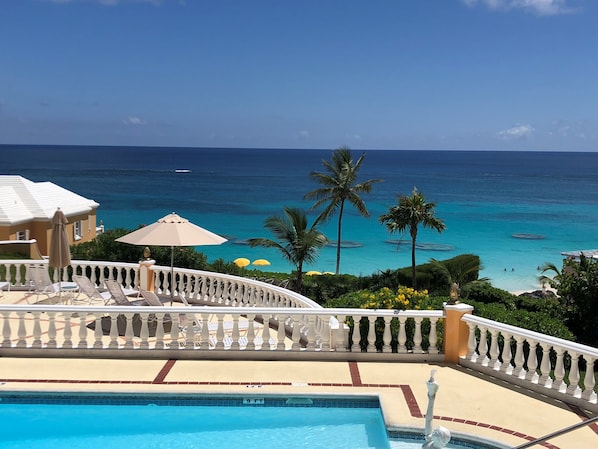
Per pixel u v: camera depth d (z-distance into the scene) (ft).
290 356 37.65
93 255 83.05
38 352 37.27
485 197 368.48
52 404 31.40
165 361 36.94
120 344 40.16
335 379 34.09
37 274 53.06
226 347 37.88
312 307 40.34
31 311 36.83
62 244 48.85
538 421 28.86
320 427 29.58
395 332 39.09
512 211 294.05
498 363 35.14
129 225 237.86
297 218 92.79
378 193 384.68
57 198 126.52
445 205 320.70
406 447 27.17
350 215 266.57
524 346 42.29
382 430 29.30
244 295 52.54
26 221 112.68
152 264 56.80
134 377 33.81
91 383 32.65
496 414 29.60
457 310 36.60
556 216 275.59
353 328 37.86
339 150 132.98
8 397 31.58
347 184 131.34
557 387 31.71
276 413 30.96
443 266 99.86
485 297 76.07
